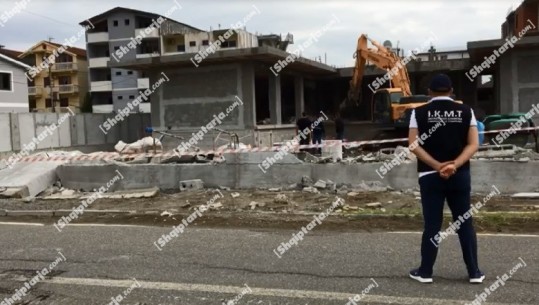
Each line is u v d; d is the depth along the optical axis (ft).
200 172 38.42
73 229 26.86
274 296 16.15
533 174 33.50
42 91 200.75
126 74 194.80
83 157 46.19
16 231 26.68
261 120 107.24
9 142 90.79
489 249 20.85
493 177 34.09
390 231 24.82
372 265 19.10
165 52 190.08
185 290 16.88
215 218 28.58
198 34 186.70
